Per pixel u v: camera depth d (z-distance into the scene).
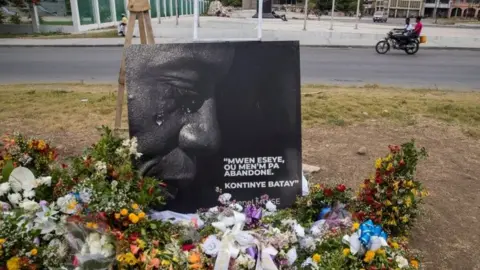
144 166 3.28
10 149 3.14
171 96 3.24
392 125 6.41
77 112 6.57
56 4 23.77
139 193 2.89
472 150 5.50
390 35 17.08
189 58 3.19
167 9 40.66
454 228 3.58
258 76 3.25
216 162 3.32
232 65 3.22
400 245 2.88
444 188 4.36
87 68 12.06
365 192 3.17
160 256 2.46
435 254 3.20
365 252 2.52
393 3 91.12
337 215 3.10
